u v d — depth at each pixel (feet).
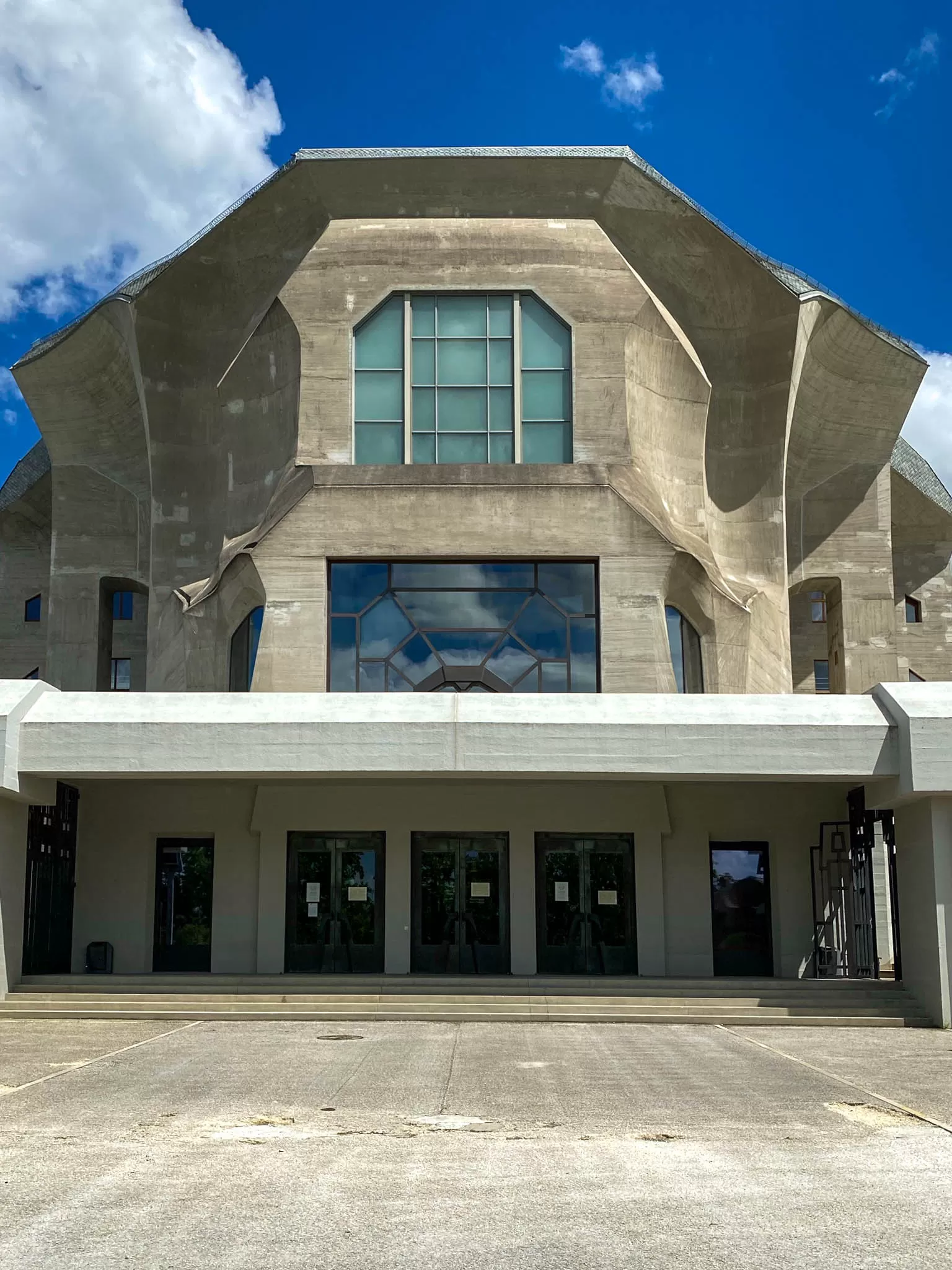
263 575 82.07
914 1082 42.63
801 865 77.82
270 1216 23.81
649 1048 51.60
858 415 112.27
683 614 86.28
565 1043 53.11
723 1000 64.85
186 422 96.68
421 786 76.69
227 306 97.09
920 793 62.95
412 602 82.84
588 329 87.30
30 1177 27.07
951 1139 31.94
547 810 76.69
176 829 76.84
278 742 64.64
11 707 64.08
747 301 95.55
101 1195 25.46
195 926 77.20
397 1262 20.84
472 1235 22.53
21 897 67.05
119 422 110.73
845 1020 62.23
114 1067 44.55
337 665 81.87
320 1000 64.28
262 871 75.87
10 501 129.80
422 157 90.89
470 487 82.99
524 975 73.92
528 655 82.07
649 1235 22.52
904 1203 24.98
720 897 78.48
